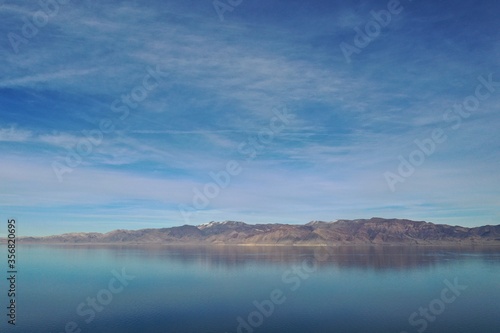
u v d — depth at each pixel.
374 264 169.50
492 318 64.75
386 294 89.75
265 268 157.38
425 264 164.25
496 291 91.81
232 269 153.75
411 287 100.00
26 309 70.94
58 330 57.47
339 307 74.62
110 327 59.28
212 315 67.75
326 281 113.69
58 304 75.56
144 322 62.34
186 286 103.88
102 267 153.62
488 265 155.75
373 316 66.94
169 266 164.88
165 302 79.56
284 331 57.91
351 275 129.12
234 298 85.38
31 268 146.25
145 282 112.06
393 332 57.34
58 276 121.56
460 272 131.75
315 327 60.25
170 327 59.59
